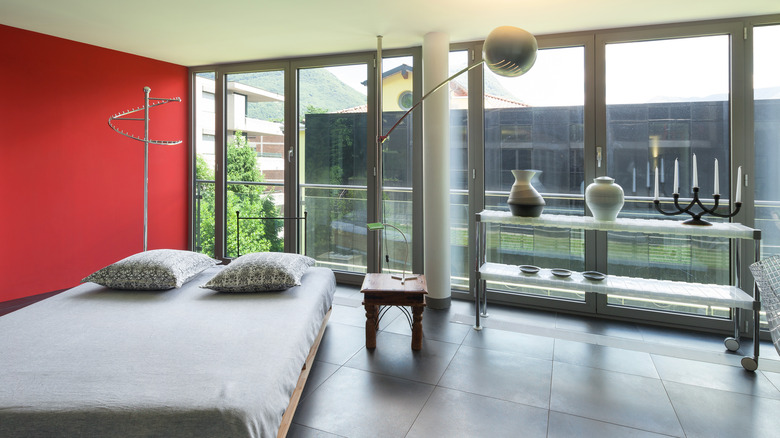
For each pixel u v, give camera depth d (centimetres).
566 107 363
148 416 134
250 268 269
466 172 400
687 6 298
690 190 332
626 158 347
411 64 407
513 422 205
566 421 207
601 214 305
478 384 242
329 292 300
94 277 265
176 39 386
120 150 432
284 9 313
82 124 404
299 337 199
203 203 489
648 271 346
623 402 224
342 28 353
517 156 380
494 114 386
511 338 310
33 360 167
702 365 268
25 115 369
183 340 189
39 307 232
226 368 163
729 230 269
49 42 379
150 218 459
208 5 306
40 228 382
